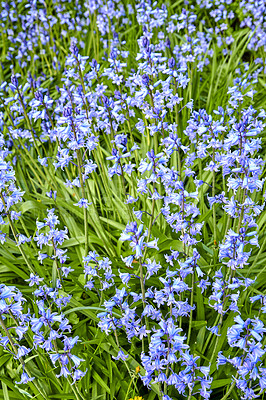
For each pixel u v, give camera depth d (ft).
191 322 11.11
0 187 9.98
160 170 9.93
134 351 11.76
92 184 17.25
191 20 22.17
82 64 14.43
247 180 9.36
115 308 12.36
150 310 9.64
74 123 10.95
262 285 13.71
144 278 9.59
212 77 21.68
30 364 12.01
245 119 9.20
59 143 15.88
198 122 12.90
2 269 14.74
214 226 14.05
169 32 23.59
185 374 8.66
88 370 11.53
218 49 24.93
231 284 9.57
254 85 22.17
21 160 19.43
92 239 15.07
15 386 11.19
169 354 8.46
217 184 17.30
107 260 11.42
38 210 16.84
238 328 8.29
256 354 8.34
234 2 28.99
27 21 27.35
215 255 13.44
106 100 13.65
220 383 11.02
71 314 12.93
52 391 11.57
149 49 13.06
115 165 11.43
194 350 11.44
